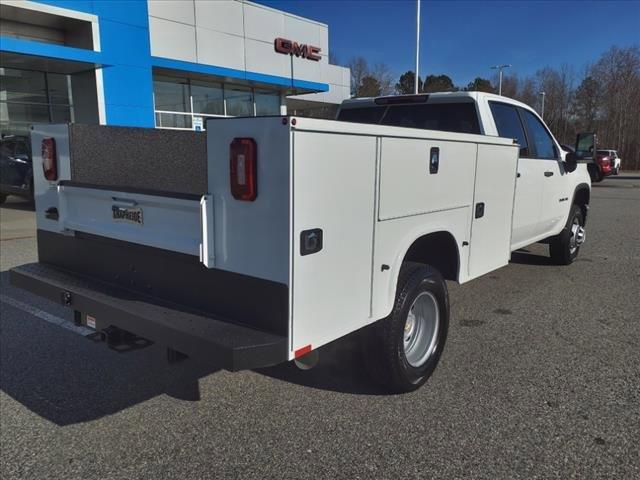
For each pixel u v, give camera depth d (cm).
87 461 294
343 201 271
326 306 270
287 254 245
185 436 318
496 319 525
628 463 287
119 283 337
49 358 431
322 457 295
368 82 7050
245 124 249
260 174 248
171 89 2078
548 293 616
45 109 1684
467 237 402
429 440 310
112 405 356
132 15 1691
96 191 335
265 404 355
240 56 2242
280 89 2473
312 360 269
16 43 1347
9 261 752
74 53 1481
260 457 296
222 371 407
